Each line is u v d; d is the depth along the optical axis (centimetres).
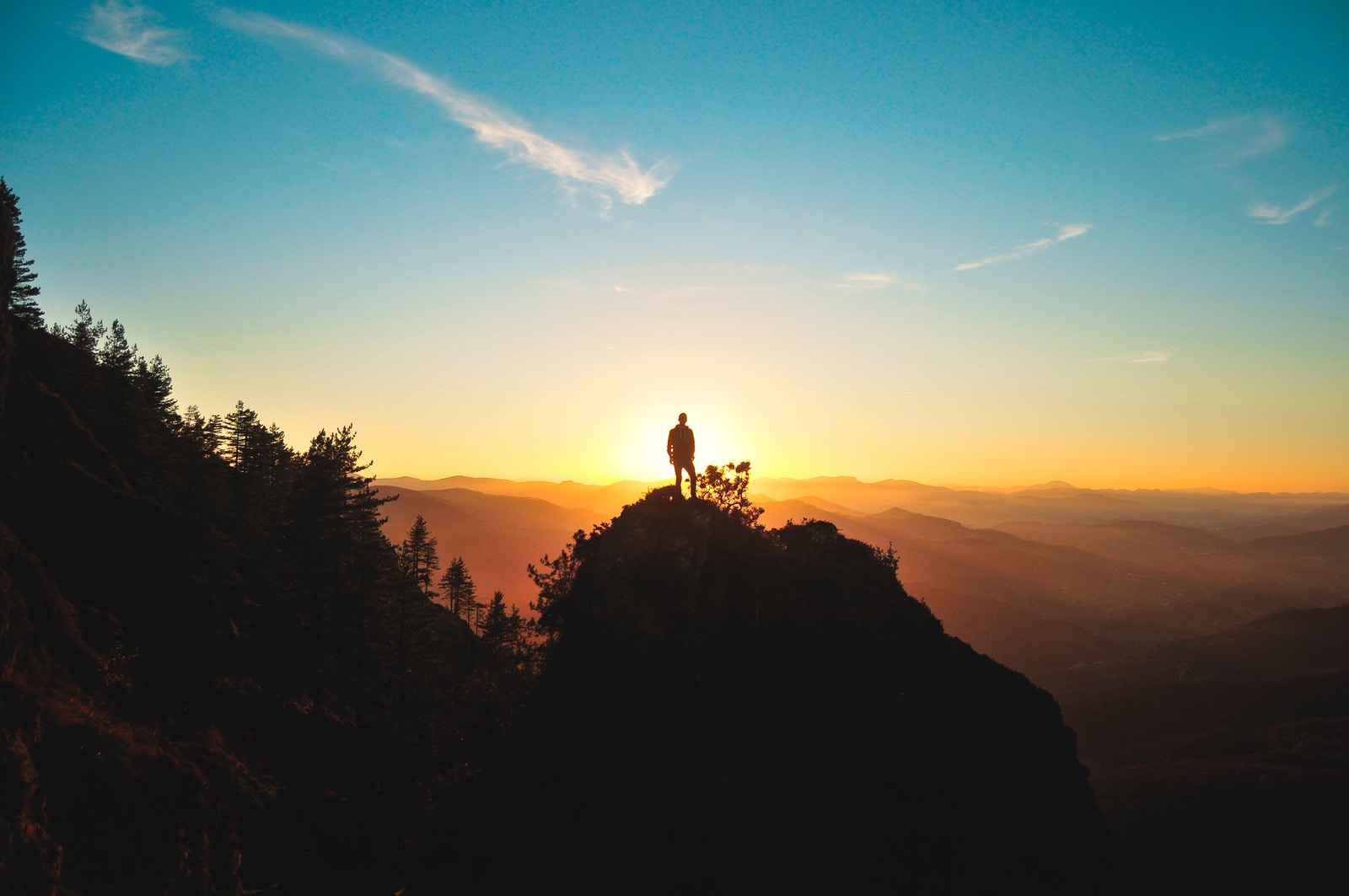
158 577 3597
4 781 1667
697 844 1914
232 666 3606
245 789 2689
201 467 5244
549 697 2288
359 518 4531
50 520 3294
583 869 1847
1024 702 2848
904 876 2020
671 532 2531
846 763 2217
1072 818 2472
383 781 3447
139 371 6825
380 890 2534
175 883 1930
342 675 4156
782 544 3036
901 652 2705
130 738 2300
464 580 8212
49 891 1630
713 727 2167
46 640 2542
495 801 2083
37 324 5438
